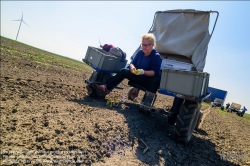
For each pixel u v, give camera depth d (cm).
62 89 535
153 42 425
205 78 303
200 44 476
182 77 312
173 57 519
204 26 487
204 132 545
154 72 418
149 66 435
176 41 498
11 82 465
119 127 315
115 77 470
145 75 435
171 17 530
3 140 203
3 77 494
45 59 1488
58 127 262
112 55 513
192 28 496
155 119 439
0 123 237
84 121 306
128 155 254
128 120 363
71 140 237
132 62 468
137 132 325
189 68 448
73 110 351
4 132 218
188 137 339
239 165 345
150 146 296
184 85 309
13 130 229
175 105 394
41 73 754
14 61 842
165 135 363
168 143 328
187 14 509
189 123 324
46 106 341
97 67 454
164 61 470
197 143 400
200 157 323
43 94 428
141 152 271
